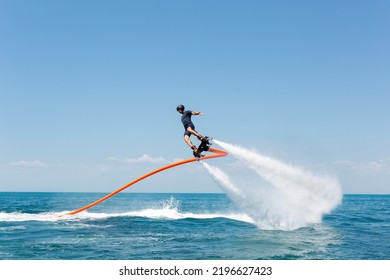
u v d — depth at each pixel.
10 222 27.58
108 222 28.11
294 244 19.05
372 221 30.95
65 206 53.12
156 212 37.47
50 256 16.16
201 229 24.38
